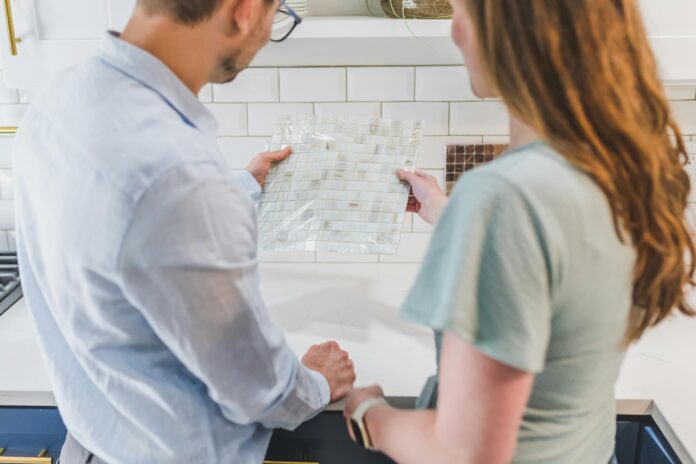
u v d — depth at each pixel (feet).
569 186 2.27
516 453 2.71
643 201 2.39
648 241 2.43
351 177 4.77
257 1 3.11
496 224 2.23
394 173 4.76
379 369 4.29
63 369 3.48
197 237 2.81
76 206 2.89
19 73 4.73
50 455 4.35
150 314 2.91
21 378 4.23
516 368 2.24
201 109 3.19
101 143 2.87
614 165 2.32
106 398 3.38
